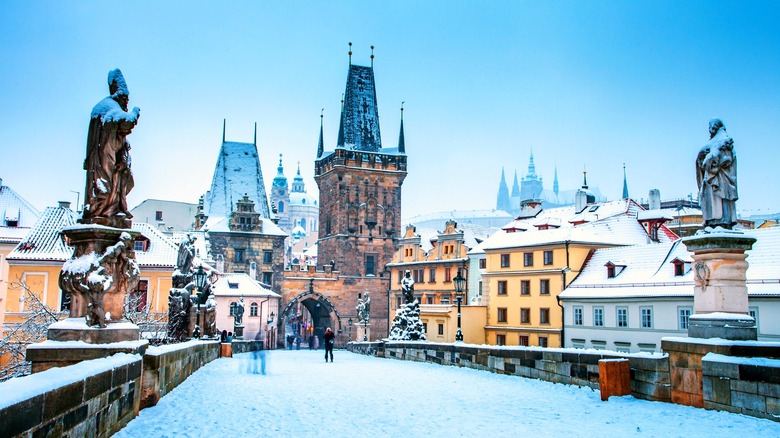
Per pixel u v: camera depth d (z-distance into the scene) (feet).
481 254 322.75
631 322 209.15
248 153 449.48
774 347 56.44
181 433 44.01
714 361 55.77
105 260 48.47
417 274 376.07
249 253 408.05
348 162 445.37
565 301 234.58
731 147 61.67
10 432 25.91
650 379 63.67
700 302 61.77
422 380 88.63
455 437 46.42
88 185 50.49
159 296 234.99
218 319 331.98
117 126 50.24
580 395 70.08
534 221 296.92
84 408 35.35
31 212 241.55
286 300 411.95
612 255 234.17
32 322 132.16
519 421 53.26
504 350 97.76
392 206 452.76
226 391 70.33
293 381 85.15
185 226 497.05
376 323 432.25
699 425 50.24
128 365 44.91
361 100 470.39
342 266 433.48
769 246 183.93
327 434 46.55
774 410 50.75
